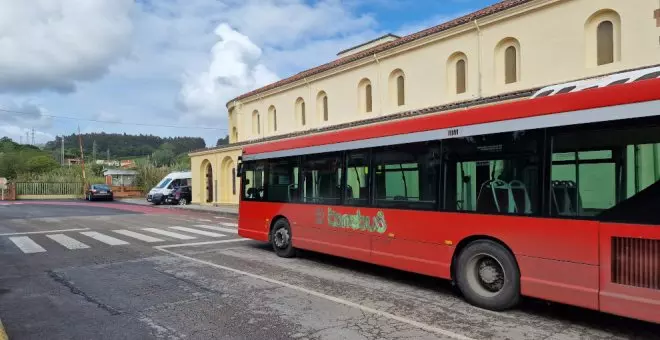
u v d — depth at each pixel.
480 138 6.54
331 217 9.27
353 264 9.83
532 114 5.95
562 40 14.45
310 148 10.02
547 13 14.84
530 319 5.91
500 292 6.17
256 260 10.35
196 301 6.81
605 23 13.73
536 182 5.84
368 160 8.47
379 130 8.29
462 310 6.32
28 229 17.11
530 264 5.84
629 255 4.99
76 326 5.71
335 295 7.14
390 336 5.26
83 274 8.82
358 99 22.70
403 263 7.61
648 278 4.84
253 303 6.67
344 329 5.50
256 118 31.66
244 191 12.37
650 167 4.88
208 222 20.20
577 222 5.41
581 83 7.75
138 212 27.27
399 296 7.09
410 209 7.51
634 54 12.83
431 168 7.23
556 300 5.56
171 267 9.50
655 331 5.45
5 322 5.88
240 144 29.00
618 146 5.12
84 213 25.97
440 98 18.33
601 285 5.20
